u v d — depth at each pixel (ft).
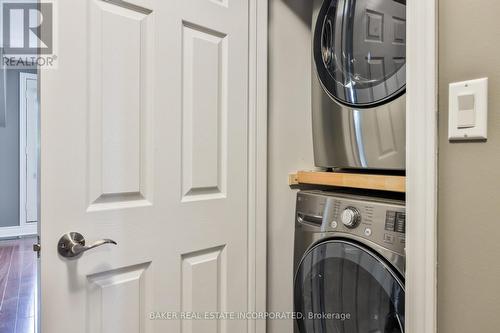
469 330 2.10
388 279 3.14
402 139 3.38
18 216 15.19
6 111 14.71
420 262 2.32
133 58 3.09
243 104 4.04
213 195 3.78
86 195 2.82
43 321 2.60
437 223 2.25
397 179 3.32
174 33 3.38
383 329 3.19
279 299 4.50
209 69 3.70
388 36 3.48
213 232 3.76
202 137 3.65
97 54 2.87
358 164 3.84
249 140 4.12
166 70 3.31
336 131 4.09
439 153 2.25
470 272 2.10
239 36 3.99
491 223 2.01
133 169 3.10
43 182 2.60
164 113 3.31
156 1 3.23
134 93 3.10
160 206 3.29
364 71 3.73
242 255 4.06
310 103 4.80
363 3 3.75
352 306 3.51
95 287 2.89
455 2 2.17
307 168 4.76
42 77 2.60
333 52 4.13
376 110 3.63
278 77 4.45
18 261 11.55
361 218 3.44
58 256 2.67
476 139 2.07
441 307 2.24
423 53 2.30
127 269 3.09
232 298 3.95
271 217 4.40
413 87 2.36
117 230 3.01
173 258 3.41
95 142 2.87
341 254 3.59
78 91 2.77
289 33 4.57
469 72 2.10
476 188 2.07
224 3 3.84
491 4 2.01
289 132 4.57
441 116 2.24
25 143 15.19
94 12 2.85
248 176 4.13
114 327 2.99
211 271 3.76
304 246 4.10
